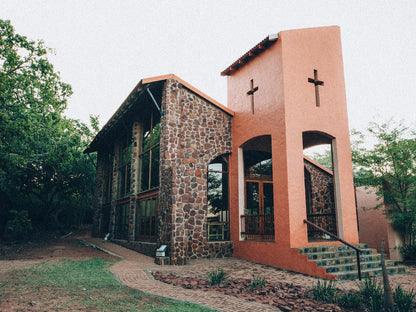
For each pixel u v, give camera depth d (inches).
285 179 364.8
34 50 582.9
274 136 393.7
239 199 452.1
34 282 248.8
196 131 445.7
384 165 446.0
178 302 192.2
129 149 596.7
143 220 483.8
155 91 458.0
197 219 418.6
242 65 486.9
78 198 962.1
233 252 444.5
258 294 227.0
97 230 722.2
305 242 354.0
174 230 380.8
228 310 183.8
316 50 416.5
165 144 411.2
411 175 427.2
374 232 525.7
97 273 291.1
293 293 234.4
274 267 360.2
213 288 242.8
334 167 395.9
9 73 570.3
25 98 606.9
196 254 411.8
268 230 422.0
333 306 201.0
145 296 206.7
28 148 641.6
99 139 676.7
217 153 459.8
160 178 419.5
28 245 544.4
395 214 433.4
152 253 415.5
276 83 401.1
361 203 558.6
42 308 178.4
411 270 361.7
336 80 418.9
